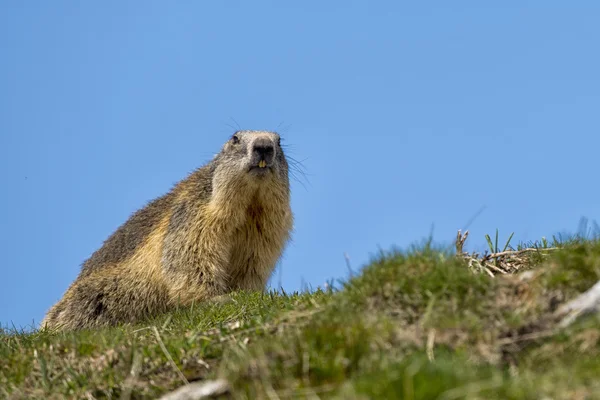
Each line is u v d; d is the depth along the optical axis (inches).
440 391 456.8
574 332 541.0
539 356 537.0
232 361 576.1
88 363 680.4
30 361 702.5
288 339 570.6
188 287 1051.3
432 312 589.6
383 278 631.2
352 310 612.7
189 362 650.2
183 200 1095.6
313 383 526.0
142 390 634.8
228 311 832.3
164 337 715.4
